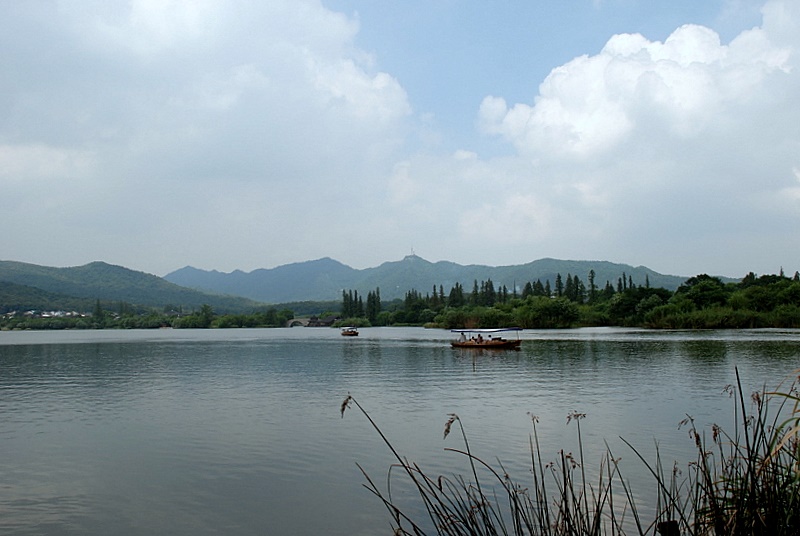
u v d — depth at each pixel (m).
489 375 48.59
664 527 9.85
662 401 32.06
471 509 9.12
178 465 20.08
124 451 22.25
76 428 27.06
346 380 47.12
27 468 19.91
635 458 19.28
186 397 37.53
